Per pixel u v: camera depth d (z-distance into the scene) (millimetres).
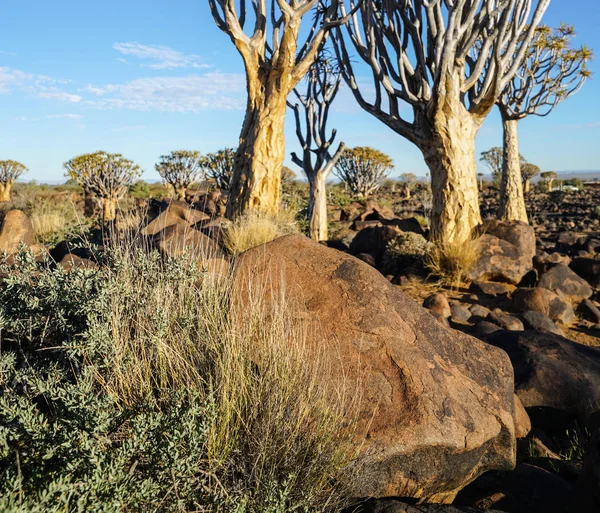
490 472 3010
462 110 9461
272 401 2422
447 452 2578
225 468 2178
